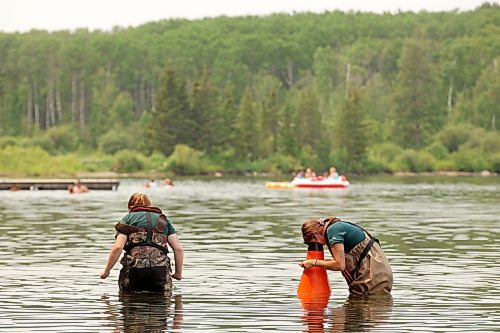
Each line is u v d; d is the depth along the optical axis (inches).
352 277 953.5
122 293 948.6
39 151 6875.0
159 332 764.0
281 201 2940.5
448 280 1042.7
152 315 834.2
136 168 7111.2
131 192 3629.4
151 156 7377.0
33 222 1908.2
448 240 1508.4
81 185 3614.7
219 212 2298.2
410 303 896.9
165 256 963.3
